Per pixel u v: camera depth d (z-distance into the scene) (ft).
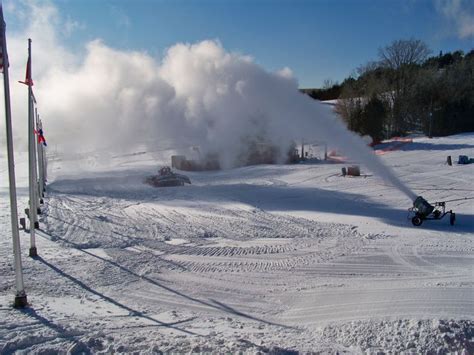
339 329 28.81
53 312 31.73
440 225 68.74
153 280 42.04
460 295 34.60
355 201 92.22
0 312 31.35
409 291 36.17
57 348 24.66
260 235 62.49
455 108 235.40
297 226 68.23
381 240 58.70
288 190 108.68
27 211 73.41
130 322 30.53
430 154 171.42
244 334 28.25
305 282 41.39
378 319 29.78
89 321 30.22
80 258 48.88
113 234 61.82
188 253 52.44
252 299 36.91
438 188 104.32
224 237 61.36
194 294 38.22
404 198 94.32
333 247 55.16
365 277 42.45
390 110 250.57
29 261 46.93
